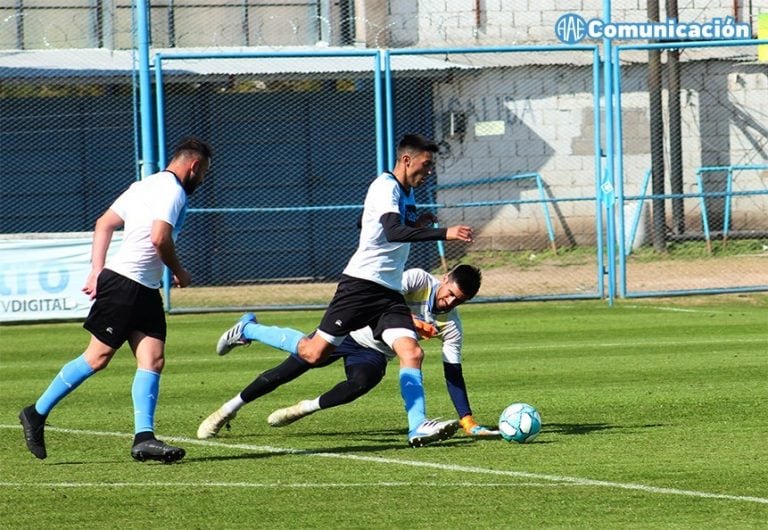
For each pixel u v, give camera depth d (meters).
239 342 22.91
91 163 60.28
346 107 60.97
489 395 28.06
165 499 17.80
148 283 20.14
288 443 22.42
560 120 62.78
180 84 59.16
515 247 62.78
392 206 20.84
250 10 59.41
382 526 16.17
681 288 51.91
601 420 24.34
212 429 22.83
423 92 61.62
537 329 41.50
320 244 60.94
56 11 58.97
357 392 22.31
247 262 60.47
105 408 27.00
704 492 17.84
